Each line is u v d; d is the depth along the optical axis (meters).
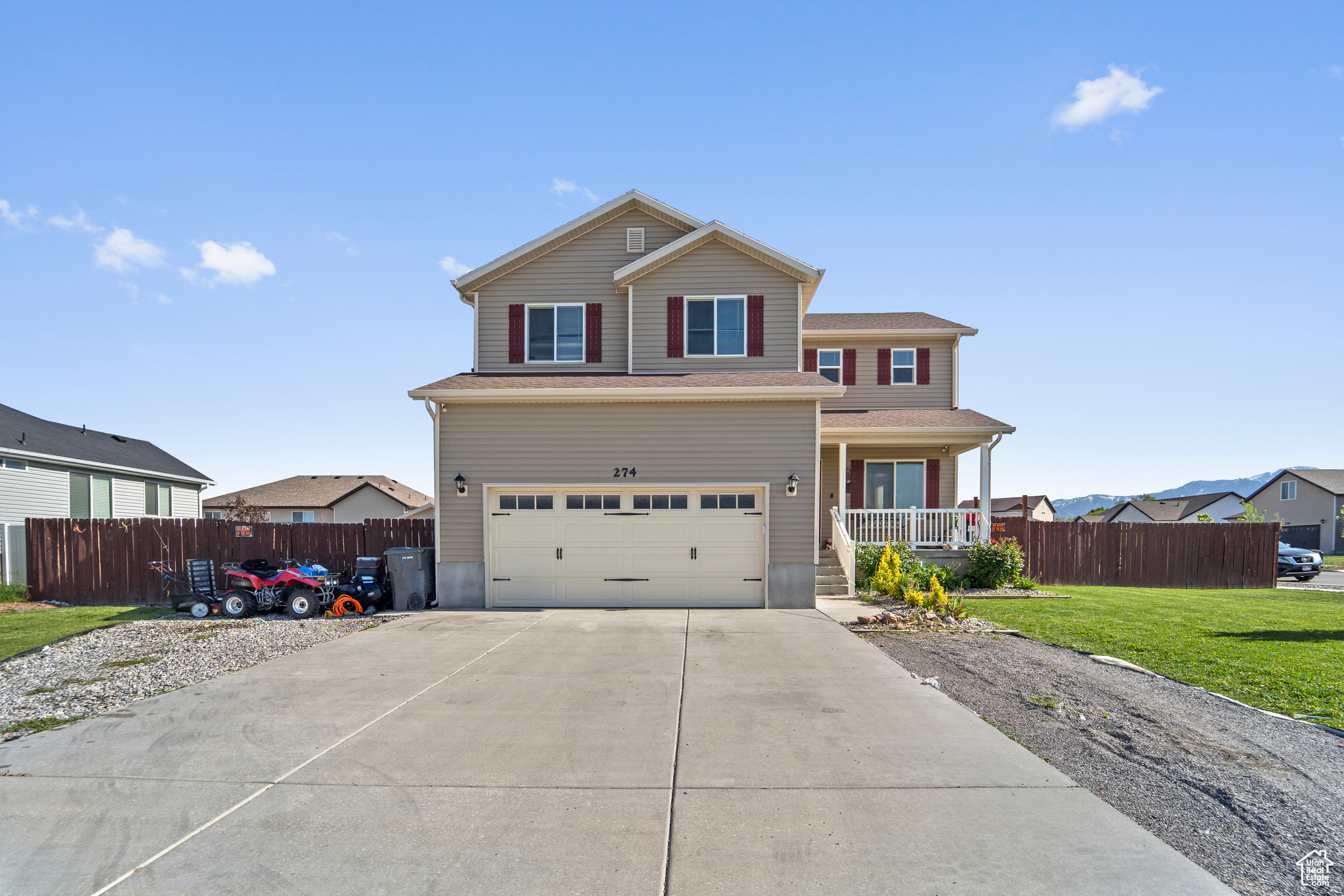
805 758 5.31
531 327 15.84
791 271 15.19
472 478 13.62
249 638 10.40
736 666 8.37
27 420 23.66
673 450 13.50
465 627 11.22
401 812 4.43
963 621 11.13
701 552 13.50
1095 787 4.77
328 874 3.71
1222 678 7.66
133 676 8.02
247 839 4.09
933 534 16.89
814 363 20.02
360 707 6.69
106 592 15.55
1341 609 13.09
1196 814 4.36
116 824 4.28
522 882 3.62
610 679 7.76
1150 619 11.61
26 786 4.84
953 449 18.88
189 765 5.20
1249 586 18.23
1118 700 6.83
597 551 13.56
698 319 15.38
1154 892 3.51
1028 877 3.64
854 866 3.75
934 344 19.94
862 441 17.56
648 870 3.74
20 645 10.16
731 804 4.53
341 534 15.55
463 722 6.23
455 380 14.38
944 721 6.20
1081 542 18.36
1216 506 50.09
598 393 13.21
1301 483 42.53
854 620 11.62
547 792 4.73
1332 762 5.20
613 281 15.67
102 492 24.11
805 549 13.33
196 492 29.69
